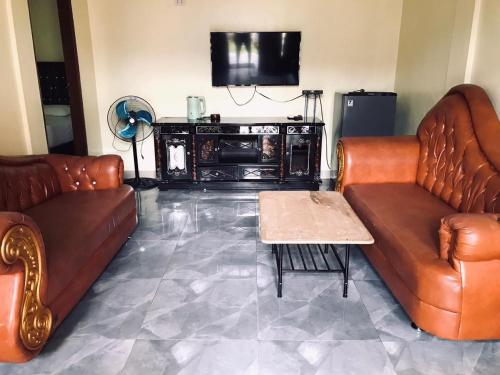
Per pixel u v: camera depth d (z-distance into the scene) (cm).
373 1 417
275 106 445
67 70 395
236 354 163
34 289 146
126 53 430
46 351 165
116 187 275
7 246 129
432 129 271
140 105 401
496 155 206
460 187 227
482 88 252
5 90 275
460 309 156
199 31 424
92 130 433
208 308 196
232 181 405
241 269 237
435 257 165
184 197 383
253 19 420
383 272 208
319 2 416
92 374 152
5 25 274
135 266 240
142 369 155
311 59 432
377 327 182
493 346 169
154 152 436
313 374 152
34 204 238
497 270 153
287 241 178
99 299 204
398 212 220
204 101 440
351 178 280
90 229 200
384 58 433
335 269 225
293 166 405
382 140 286
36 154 287
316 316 190
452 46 291
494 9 249
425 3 363
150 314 191
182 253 258
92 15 420
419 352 165
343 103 389
